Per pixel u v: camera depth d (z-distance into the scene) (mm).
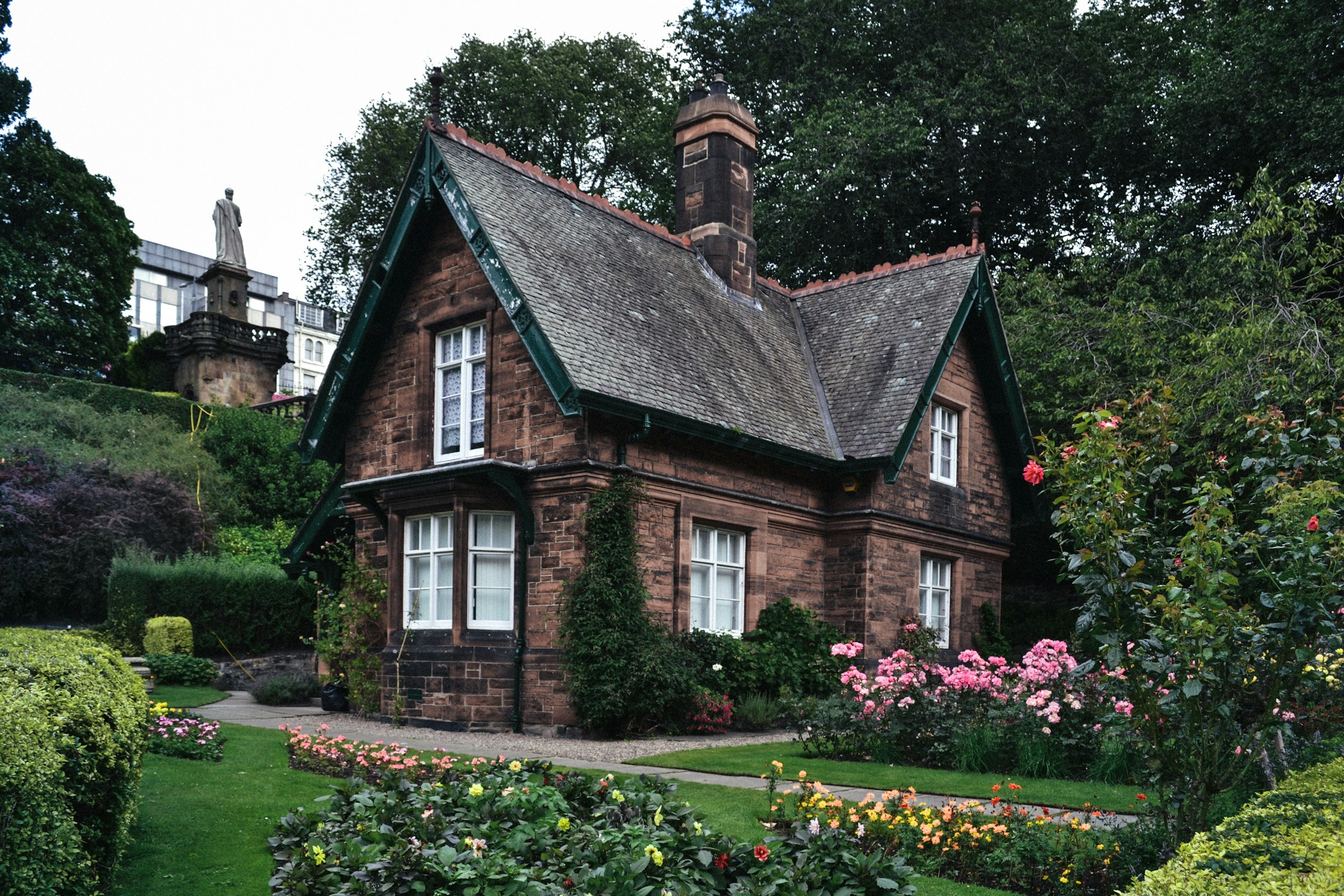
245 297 36844
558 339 12461
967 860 6277
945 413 18703
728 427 13906
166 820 6941
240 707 15531
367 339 15031
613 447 12828
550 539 12727
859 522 16094
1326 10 19938
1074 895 5707
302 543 17234
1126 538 6203
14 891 4191
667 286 16328
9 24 32531
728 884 4777
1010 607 23469
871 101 29047
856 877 4699
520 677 12766
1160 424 7090
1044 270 25828
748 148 19234
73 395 26828
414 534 14375
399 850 4281
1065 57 26953
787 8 30547
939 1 28984
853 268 29016
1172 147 23109
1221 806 6875
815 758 10562
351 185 33875
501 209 14102
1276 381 14953
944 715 10219
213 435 27031
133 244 37469
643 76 35906
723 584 14711
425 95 33688
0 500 20703
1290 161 20172
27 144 32562
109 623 18797
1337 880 3127
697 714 12781
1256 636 5855
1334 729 9133
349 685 14734
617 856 4281
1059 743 9609
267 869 6062
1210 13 24359
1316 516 5922
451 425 14430
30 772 4305
